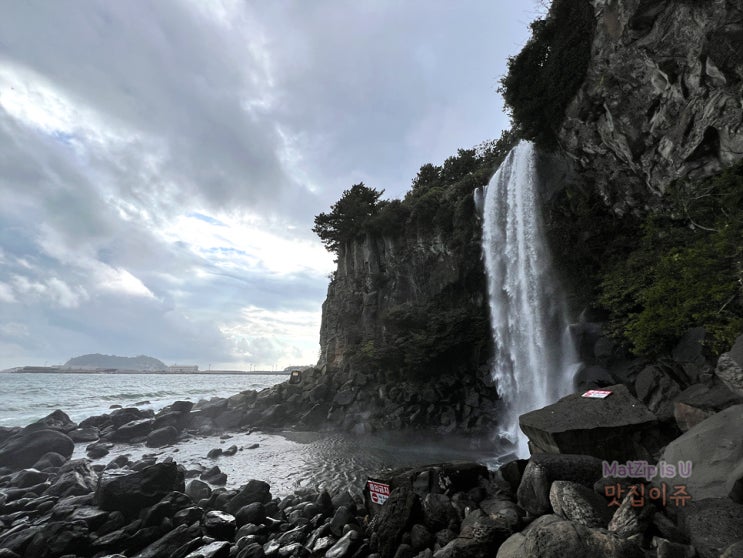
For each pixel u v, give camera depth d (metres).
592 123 18.84
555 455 7.11
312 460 18.16
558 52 19.12
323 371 38.00
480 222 30.75
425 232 34.72
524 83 21.47
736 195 11.84
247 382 142.62
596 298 20.92
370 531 7.97
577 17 18.27
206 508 11.02
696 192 13.37
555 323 22.84
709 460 5.30
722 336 10.23
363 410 28.67
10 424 30.86
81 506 10.14
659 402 10.80
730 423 5.62
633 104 16.48
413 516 7.38
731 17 12.05
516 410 24.19
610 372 16.58
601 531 4.45
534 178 25.52
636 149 16.91
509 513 6.45
